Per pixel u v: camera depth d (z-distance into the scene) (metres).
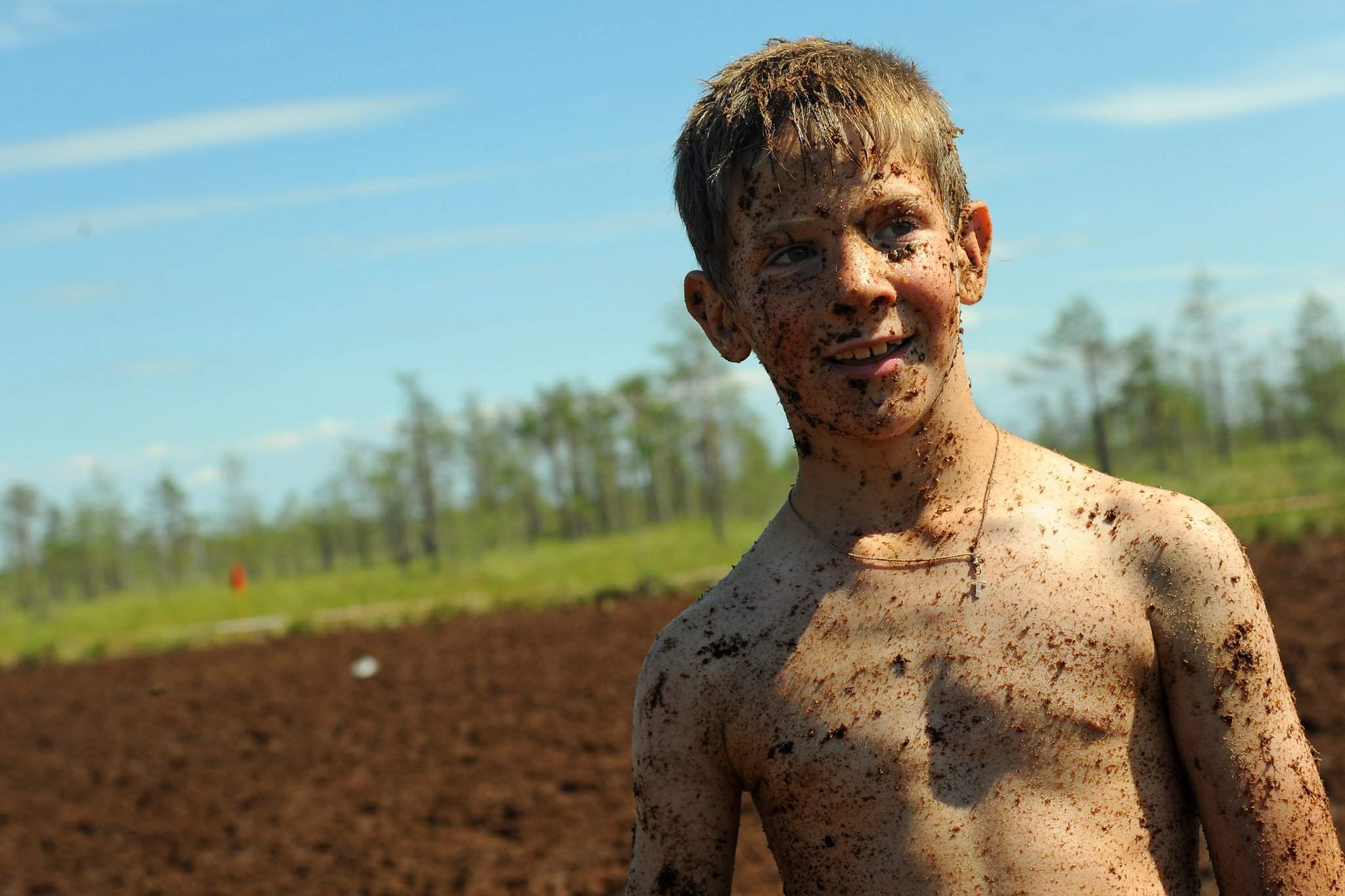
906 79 1.66
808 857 1.58
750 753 1.63
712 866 1.67
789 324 1.58
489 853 8.29
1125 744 1.50
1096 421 59.78
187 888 8.27
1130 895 1.45
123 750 13.29
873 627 1.59
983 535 1.59
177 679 18.83
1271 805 1.47
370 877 8.06
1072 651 1.51
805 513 1.71
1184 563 1.52
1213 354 63.94
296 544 91.50
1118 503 1.59
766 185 1.59
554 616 22.34
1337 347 65.50
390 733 12.52
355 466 69.25
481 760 10.86
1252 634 1.50
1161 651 1.52
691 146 1.73
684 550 40.22
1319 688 9.40
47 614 42.22
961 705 1.52
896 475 1.63
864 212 1.56
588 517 77.88
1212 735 1.49
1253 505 31.27
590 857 7.96
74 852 9.41
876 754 1.53
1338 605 13.64
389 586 41.59
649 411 65.81
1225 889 1.51
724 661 1.66
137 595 58.69
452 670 16.61
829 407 1.58
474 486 77.62
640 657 15.78
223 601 43.22
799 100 1.58
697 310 1.83
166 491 89.94
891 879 1.51
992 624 1.54
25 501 83.06
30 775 12.41
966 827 1.48
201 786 11.13
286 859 8.66
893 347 1.57
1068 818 1.47
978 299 1.74
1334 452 55.72
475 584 37.06
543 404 76.62
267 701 15.51
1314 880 1.47
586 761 10.40
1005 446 1.67
